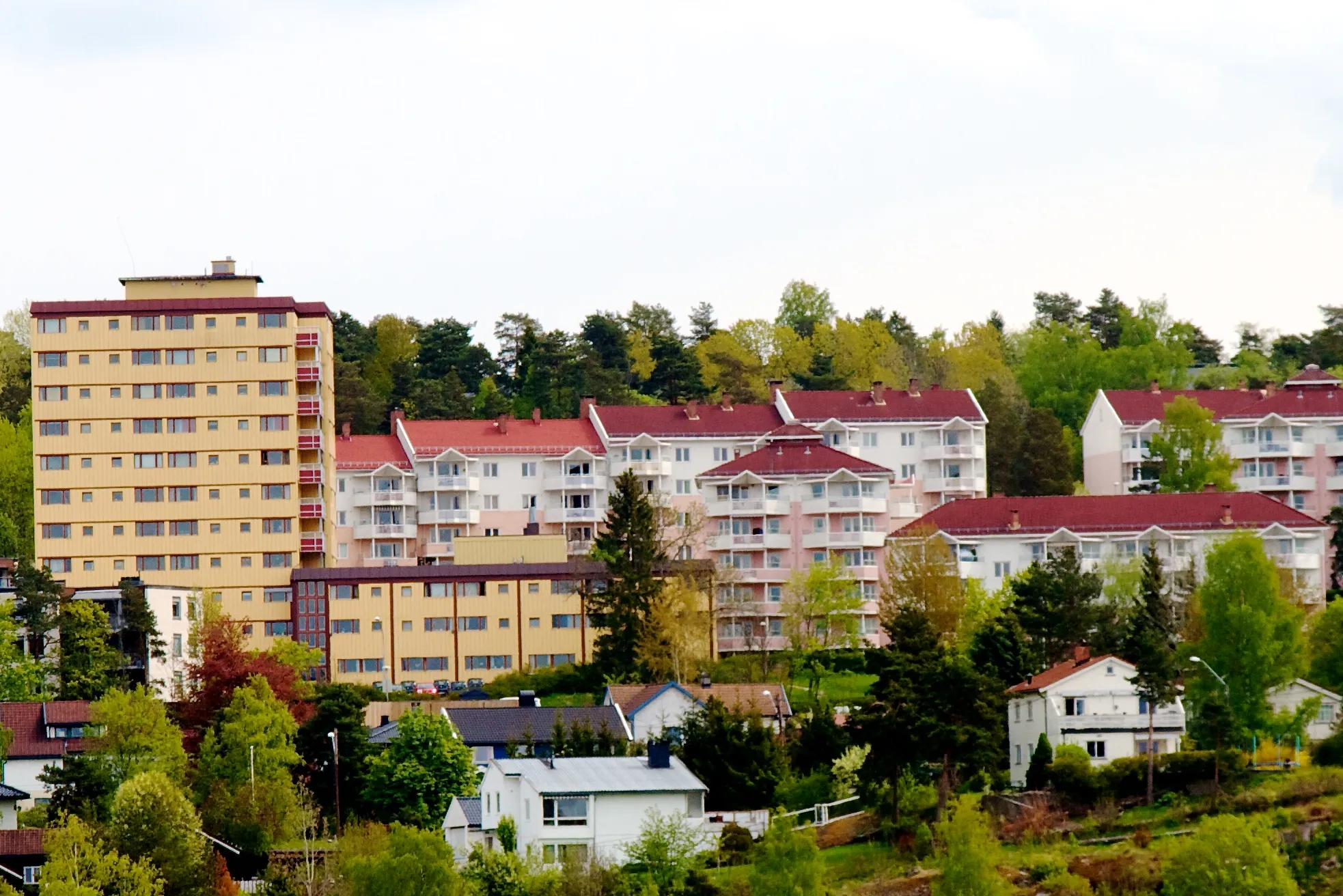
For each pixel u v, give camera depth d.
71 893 164.00
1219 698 188.88
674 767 186.88
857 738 183.62
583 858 171.00
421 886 163.12
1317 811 173.38
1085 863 167.38
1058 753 189.12
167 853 175.75
